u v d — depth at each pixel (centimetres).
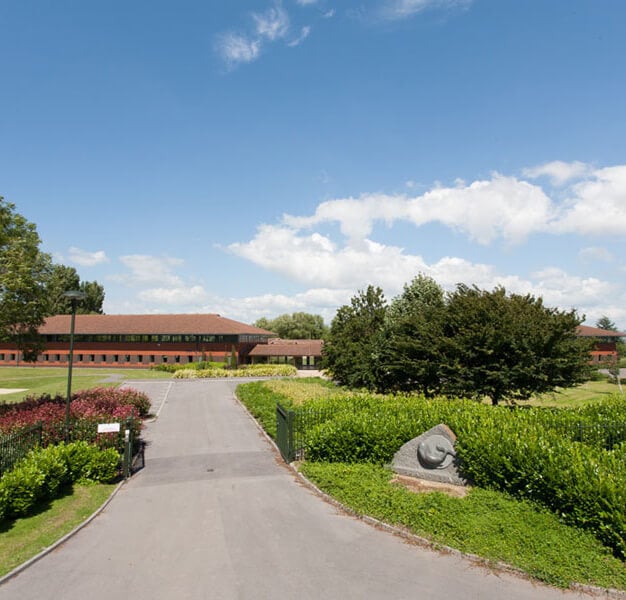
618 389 4538
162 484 1308
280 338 10206
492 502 973
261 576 757
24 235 2384
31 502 1049
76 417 1688
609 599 668
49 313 2492
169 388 4156
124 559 830
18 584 745
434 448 1216
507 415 1380
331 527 954
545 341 2097
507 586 710
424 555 817
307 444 1432
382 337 2938
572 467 878
